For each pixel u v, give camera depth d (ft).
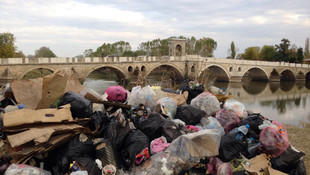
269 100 101.45
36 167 12.02
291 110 80.12
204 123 19.57
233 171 15.21
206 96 22.34
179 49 164.04
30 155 12.31
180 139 14.74
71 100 16.33
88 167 12.71
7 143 12.78
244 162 15.87
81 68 106.52
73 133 13.93
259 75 186.29
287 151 16.99
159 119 17.33
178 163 14.12
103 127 15.98
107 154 14.06
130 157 14.34
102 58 113.39
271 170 15.67
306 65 200.64
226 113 20.92
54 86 16.25
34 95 16.56
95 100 18.85
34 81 17.44
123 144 15.25
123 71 121.80
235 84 156.15
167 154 14.46
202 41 232.32
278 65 183.32
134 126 17.08
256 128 19.07
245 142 16.97
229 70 160.45
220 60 153.38
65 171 12.59
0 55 114.93
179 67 144.05
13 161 12.04
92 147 14.14
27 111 13.64
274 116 70.18
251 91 128.77
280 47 234.99
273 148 16.88
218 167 14.97
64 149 13.42
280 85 162.30
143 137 15.64
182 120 20.17
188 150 14.46
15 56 124.36
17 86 16.88
